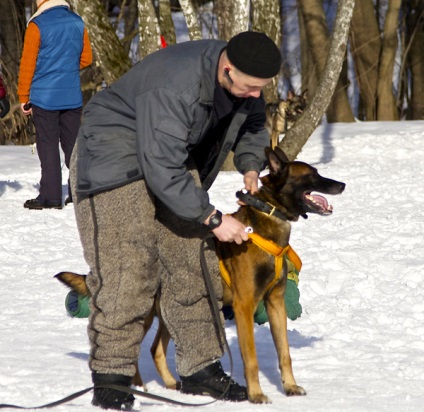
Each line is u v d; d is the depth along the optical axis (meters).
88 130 6.76
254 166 7.46
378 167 20.88
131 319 6.73
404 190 17.81
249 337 6.98
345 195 17.55
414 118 39.38
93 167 6.59
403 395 7.19
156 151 6.30
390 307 10.43
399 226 14.63
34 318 10.07
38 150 16.61
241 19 20.38
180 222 6.78
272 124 25.48
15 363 8.16
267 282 7.01
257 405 6.86
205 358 7.07
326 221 15.15
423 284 11.35
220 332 7.07
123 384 6.78
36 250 13.80
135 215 6.62
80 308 9.93
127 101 6.62
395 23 34.50
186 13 21.31
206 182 7.16
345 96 35.53
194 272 6.86
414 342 9.02
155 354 7.60
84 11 23.34
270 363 8.30
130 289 6.65
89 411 6.66
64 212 16.53
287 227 7.07
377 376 7.83
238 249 6.95
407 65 40.34
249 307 6.98
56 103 16.23
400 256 12.74
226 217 6.57
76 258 13.26
